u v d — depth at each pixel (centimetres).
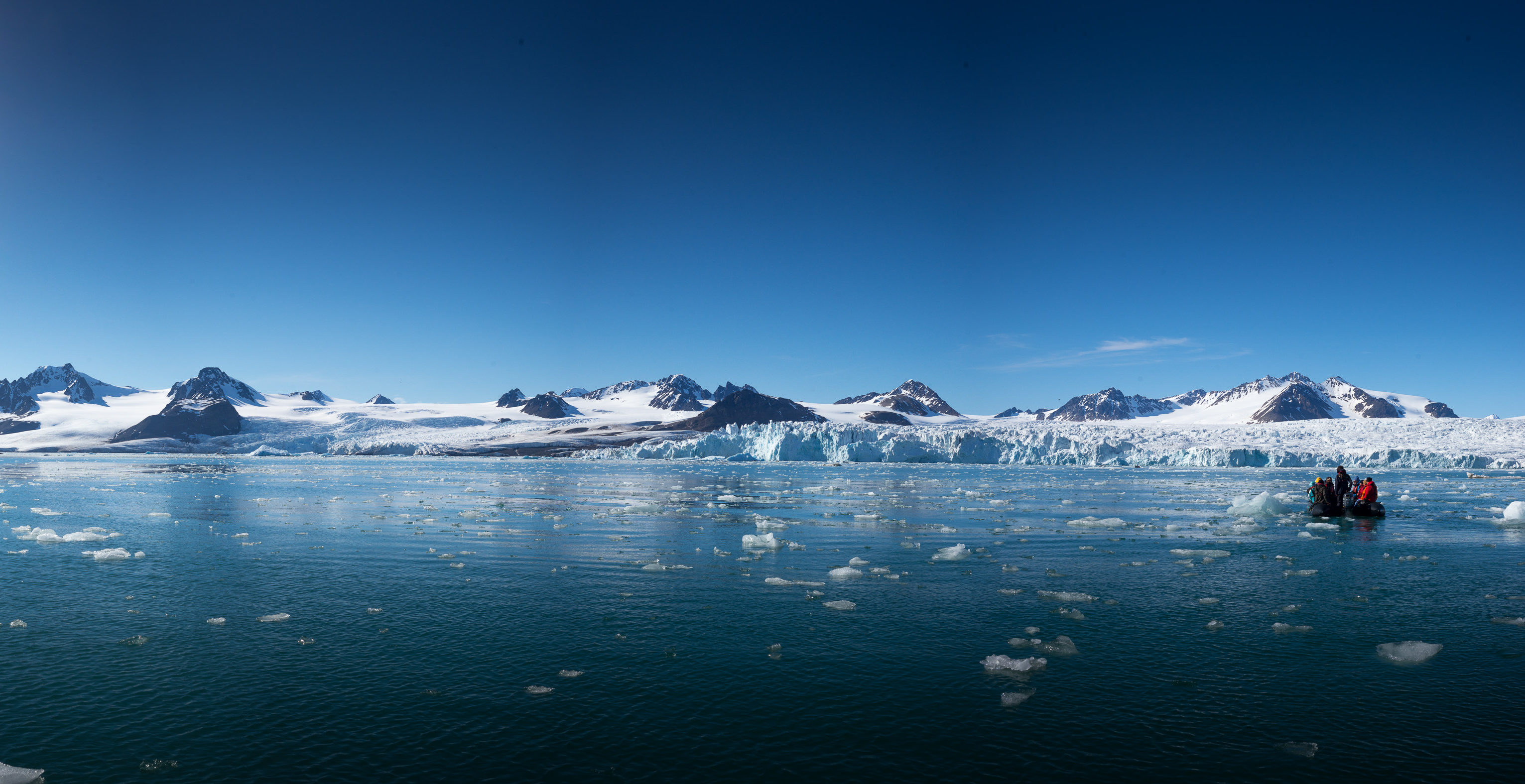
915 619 1402
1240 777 799
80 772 807
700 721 941
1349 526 2864
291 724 927
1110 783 787
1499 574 1847
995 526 2794
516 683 1069
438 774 803
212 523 2831
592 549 2195
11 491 4519
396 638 1277
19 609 1468
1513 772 809
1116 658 1179
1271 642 1266
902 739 891
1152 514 3312
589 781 789
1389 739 893
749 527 2714
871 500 3988
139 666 1136
